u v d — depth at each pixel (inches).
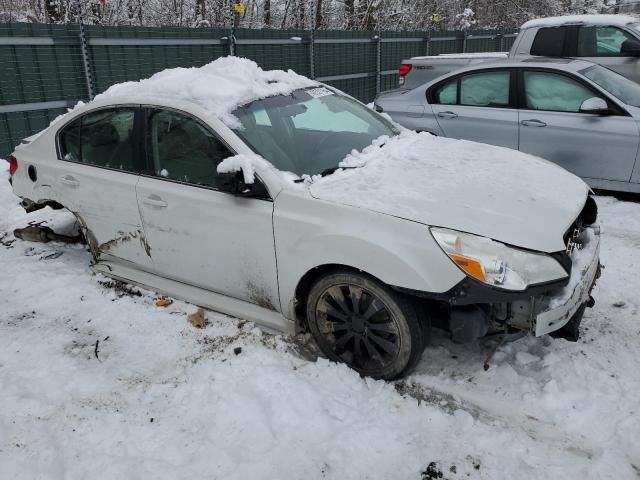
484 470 99.6
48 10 572.1
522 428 109.2
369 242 112.7
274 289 130.3
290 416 112.5
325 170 134.2
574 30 335.6
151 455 104.9
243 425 111.0
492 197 121.0
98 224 161.8
